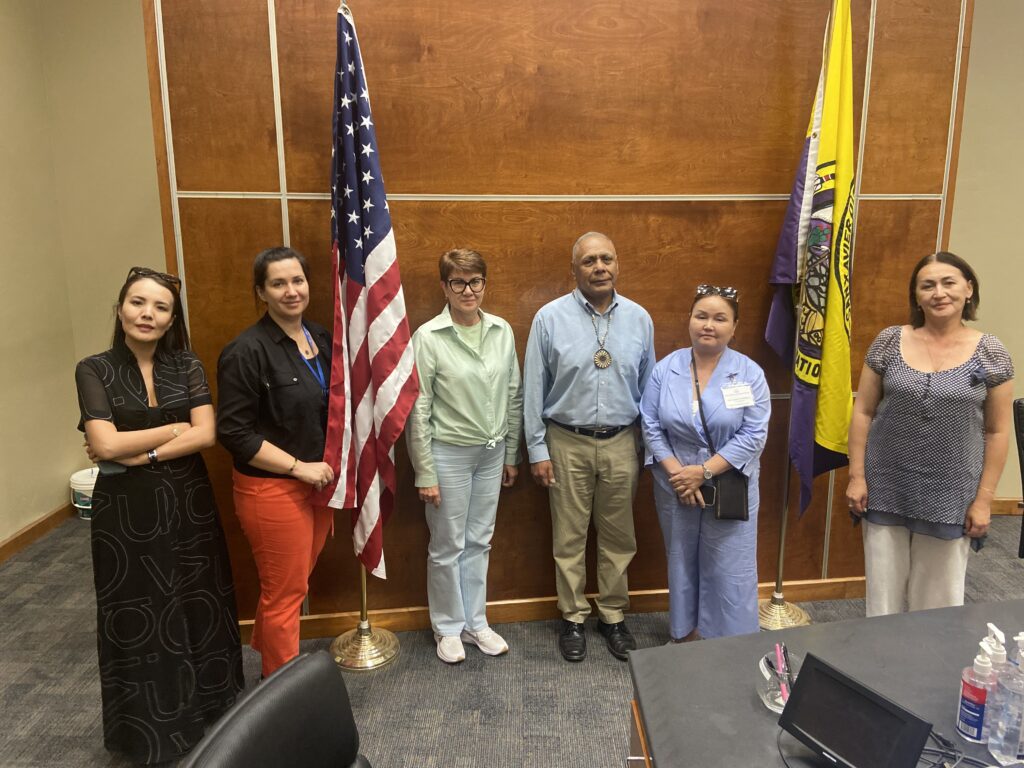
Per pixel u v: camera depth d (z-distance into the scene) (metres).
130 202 4.08
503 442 2.66
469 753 2.23
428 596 2.84
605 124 2.71
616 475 2.66
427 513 2.70
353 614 2.92
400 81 2.58
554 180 2.72
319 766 1.12
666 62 2.69
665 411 2.48
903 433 2.25
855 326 2.96
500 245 2.74
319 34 2.50
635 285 2.84
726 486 2.39
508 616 3.00
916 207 2.90
